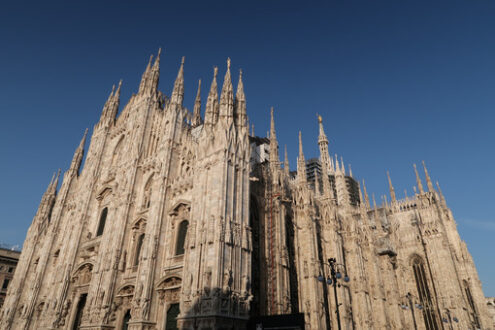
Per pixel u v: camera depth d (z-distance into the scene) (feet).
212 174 114.62
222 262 98.12
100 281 129.80
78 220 168.76
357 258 179.52
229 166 115.34
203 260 100.48
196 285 97.86
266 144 216.13
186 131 156.25
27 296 172.45
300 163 171.83
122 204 144.25
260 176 147.74
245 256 106.22
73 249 160.25
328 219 174.60
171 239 124.06
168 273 116.06
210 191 111.86
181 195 131.13
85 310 127.95
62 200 201.77
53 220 195.00
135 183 150.51
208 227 104.12
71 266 156.04
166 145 145.48
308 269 144.56
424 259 231.91
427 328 214.07
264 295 125.18
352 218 193.16
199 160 122.31
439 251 226.99
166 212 130.72
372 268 192.54
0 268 264.11
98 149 195.72
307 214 155.94
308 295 140.46
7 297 188.24
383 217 254.47
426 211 245.45
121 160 169.89
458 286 212.64
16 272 198.08
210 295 93.66
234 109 133.80
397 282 215.31
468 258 231.30
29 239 208.74
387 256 209.05
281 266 132.46
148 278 115.24
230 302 94.58
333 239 168.86
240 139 124.98
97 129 214.69
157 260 120.16
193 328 92.17
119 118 203.72
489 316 213.87
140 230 138.92
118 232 137.18
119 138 191.31
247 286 102.22
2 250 268.21
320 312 137.18
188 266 104.53
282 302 125.18
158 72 189.88
